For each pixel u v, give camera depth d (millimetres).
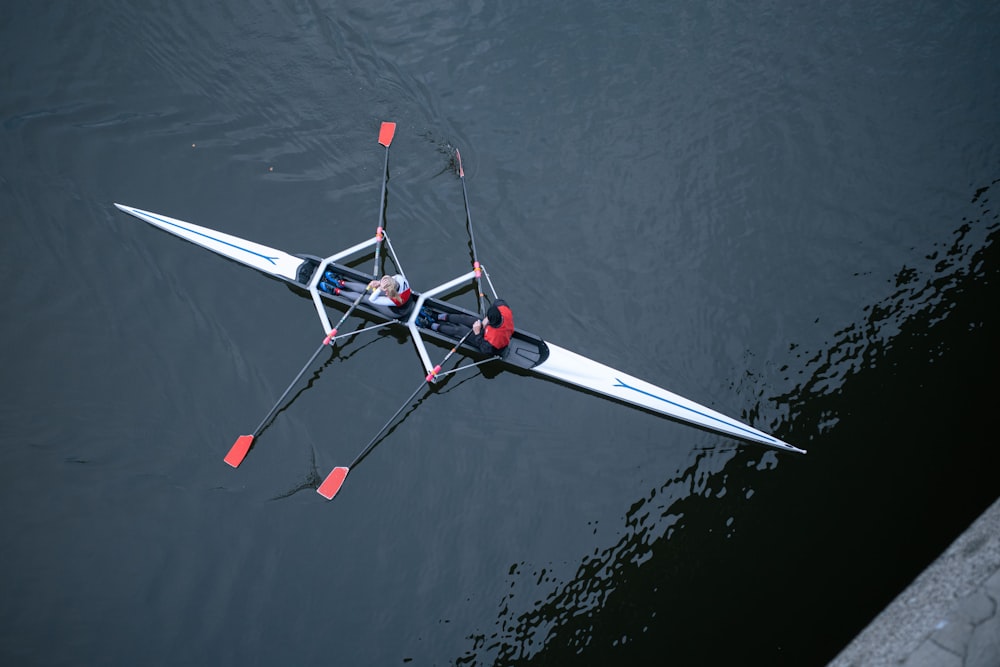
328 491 10914
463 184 13344
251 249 12734
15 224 12656
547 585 10367
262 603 10219
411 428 11516
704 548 10492
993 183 13000
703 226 12945
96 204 13000
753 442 11250
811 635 9758
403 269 12781
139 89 13938
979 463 10648
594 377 11750
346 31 14484
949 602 7742
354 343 12172
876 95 13953
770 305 12250
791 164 13391
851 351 11734
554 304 12438
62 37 14164
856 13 14727
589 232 12961
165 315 12227
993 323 11688
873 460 10844
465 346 11977
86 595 10125
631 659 9852
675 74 14211
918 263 12406
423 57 14336
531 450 11359
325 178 13492
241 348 12062
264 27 14484
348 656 9953
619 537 10672
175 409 11484
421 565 10508
